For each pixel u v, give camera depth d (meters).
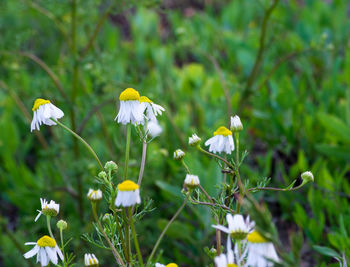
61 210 3.18
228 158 2.31
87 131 3.44
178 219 3.00
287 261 1.37
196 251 2.79
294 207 3.02
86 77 3.78
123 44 5.34
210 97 4.25
